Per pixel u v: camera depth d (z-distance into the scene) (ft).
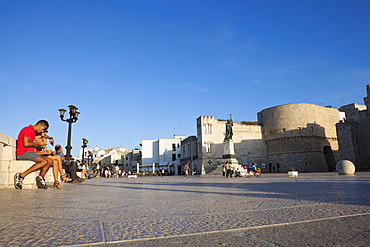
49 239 8.47
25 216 12.40
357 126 153.28
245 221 10.87
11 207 15.38
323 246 7.51
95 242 8.13
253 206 14.85
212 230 9.48
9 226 10.31
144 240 8.35
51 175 51.72
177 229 9.71
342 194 19.97
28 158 31.40
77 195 23.06
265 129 220.02
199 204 16.10
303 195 19.99
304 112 200.03
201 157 202.08
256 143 218.38
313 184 33.32
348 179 44.39
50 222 11.03
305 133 197.57
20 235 8.96
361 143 152.66
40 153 32.14
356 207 13.66
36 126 32.22
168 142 265.34
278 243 7.85
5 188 30.96
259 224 10.28
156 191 27.27
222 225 10.23
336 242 7.84
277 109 210.18
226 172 108.27
